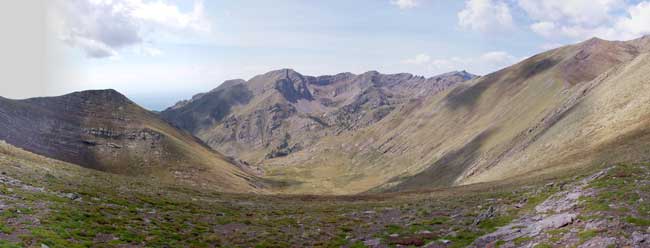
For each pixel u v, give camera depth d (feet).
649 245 74.33
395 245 116.98
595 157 233.35
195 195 246.06
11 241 79.87
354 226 151.43
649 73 322.55
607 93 363.56
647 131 233.14
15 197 117.91
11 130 517.55
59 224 100.42
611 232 82.94
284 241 127.24
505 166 403.95
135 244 101.40
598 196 111.34
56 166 229.86
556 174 223.10
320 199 280.31
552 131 389.60
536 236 95.86
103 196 157.99
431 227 136.67
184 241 114.42
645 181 118.42
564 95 543.39
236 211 186.91
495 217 131.13
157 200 181.57
